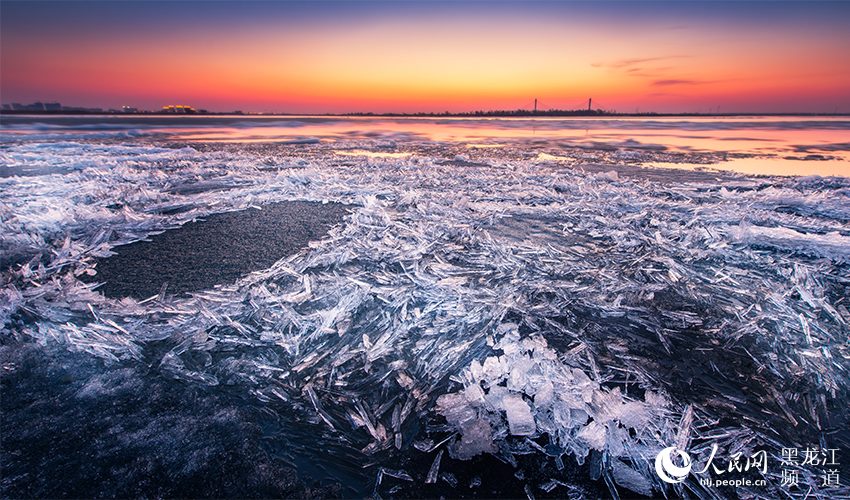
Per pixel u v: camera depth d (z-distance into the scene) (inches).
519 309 144.8
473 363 112.1
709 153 675.4
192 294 153.3
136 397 101.1
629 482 81.5
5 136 837.2
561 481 81.8
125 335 125.5
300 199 302.8
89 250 196.2
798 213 280.7
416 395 105.3
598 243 215.2
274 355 119.8
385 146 777.6
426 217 257.1
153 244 206.5
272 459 86.1
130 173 405.4
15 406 96.3
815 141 949.8
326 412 99.4
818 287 161.5
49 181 354.6
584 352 121.6
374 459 87.2
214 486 79.9
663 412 98.1
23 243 202.1
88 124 1480.1
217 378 109.3
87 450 85.4
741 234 215.6
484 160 560.7
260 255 192.9
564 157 609.0
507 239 219.6
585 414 96.1
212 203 289.1
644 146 806.5
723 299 153.7
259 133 1138.7
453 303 148.2
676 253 199.3
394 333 130.9
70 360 113.7
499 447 88.7
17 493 76.5
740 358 120.3
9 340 122.0
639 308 146.9
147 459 84.2
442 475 83.4
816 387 108.3
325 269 177.2
